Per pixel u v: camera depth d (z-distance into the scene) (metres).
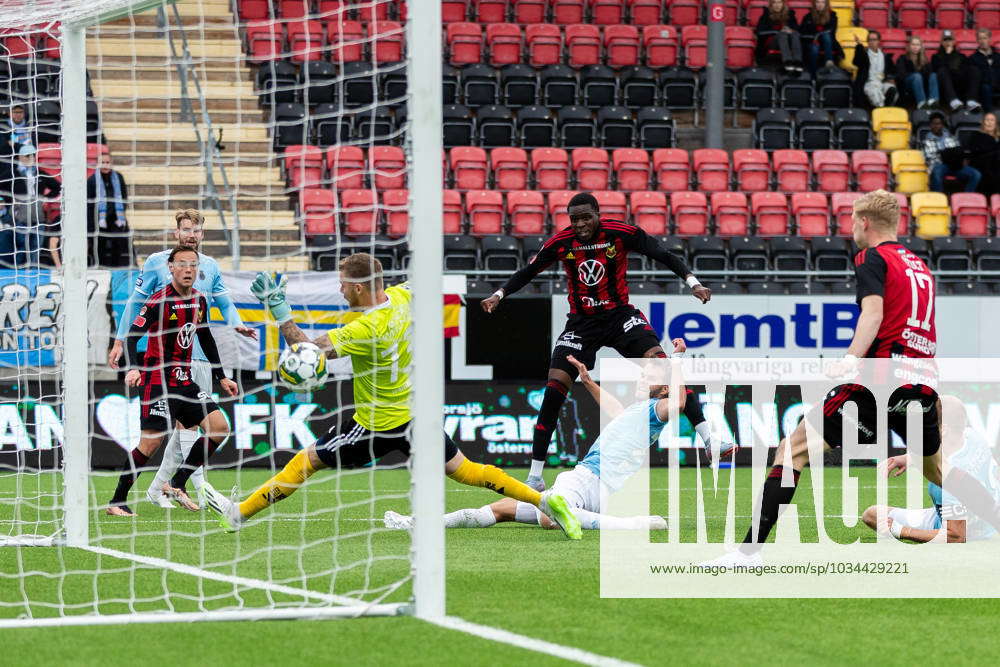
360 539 23.83
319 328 40.78
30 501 32.12
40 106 51.94
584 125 63.59
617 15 72.81
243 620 15.80
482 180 59.62
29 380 39.62
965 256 56.25
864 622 15.92
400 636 14.80
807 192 61.50
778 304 45.44
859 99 67.88
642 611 16.47
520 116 63.38
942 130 64.62
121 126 52.53
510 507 25.42
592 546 22.80
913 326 19.53
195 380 28.42
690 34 71.50
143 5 22.20
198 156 40.66
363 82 61.66
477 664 13.38
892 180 64.19
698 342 45.22
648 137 64.50
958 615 16.45
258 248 50.66
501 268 51.22
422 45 16.25
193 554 22.05
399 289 22.12
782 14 69.75
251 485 35.97
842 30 73.62
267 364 41.06
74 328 23.64
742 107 68.38
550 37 68.81
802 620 16.02
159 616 15.77
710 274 47.03
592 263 28.62
